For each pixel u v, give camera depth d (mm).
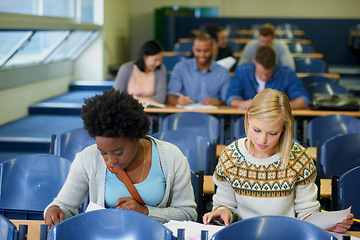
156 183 2166
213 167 3488
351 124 4305
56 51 8281
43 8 7234
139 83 5211
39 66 7836
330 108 5086
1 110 6746
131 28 14383
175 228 2139
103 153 1979
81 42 9266
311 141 4367
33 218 2779
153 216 2139
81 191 2229
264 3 14750
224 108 5191
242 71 5262
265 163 2209
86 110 1913
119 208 2111
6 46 6371
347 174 2717
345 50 13648
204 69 5445
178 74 5500
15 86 7039
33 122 7059
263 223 1932
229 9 14781
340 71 12008
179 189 2223
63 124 7000
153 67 5164
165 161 2170
